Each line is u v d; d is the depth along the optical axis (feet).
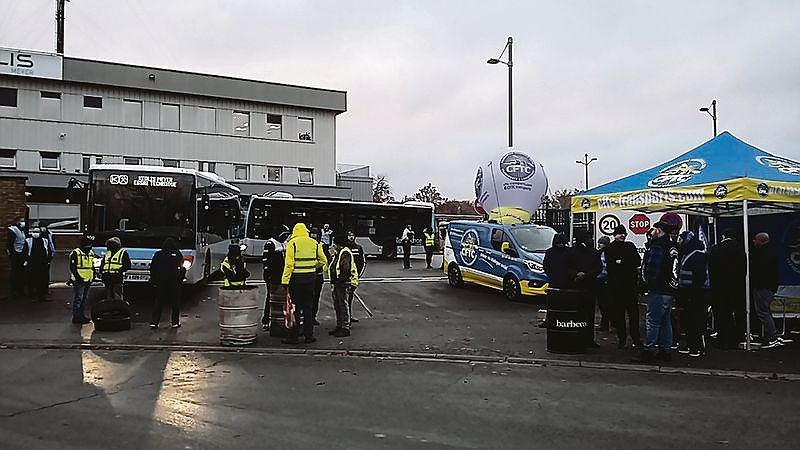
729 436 22.29
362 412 25.32
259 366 34.37
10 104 126.31
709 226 52.85
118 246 46.85
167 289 45.88
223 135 145.07
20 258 58.95
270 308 43.55
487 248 64.90
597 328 45.55
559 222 99.91
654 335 34.53
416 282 75.92
